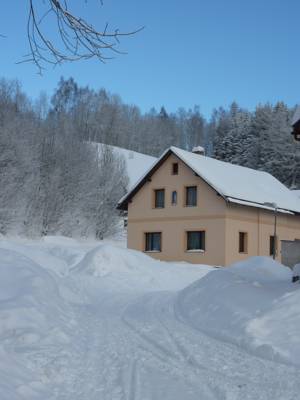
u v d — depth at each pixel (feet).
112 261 77.56
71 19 19.53
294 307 31.45
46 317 32.19
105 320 38.96
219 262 107.96
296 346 26.48
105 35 19.86
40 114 189.67
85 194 172.65
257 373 23.12
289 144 229.66
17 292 35.76
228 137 275.18
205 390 20.40
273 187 132.77
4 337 27.14
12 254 45.06
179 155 115.24
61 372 22.47
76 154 176.55
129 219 122.83
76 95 300.40
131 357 26.27
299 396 19.62
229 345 29.50
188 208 113.91
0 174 145.59
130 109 341.21
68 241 136.56
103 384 21.06
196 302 42.88
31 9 19.51
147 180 120.67
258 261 57.00
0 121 156.97
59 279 57.41
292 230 126.52
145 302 50.21
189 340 30.91
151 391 20.15
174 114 424.46
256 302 36.09
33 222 153.79
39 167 162.50
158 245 118.93
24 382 19.89
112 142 292.61
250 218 114.52
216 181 110.52
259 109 263.90
